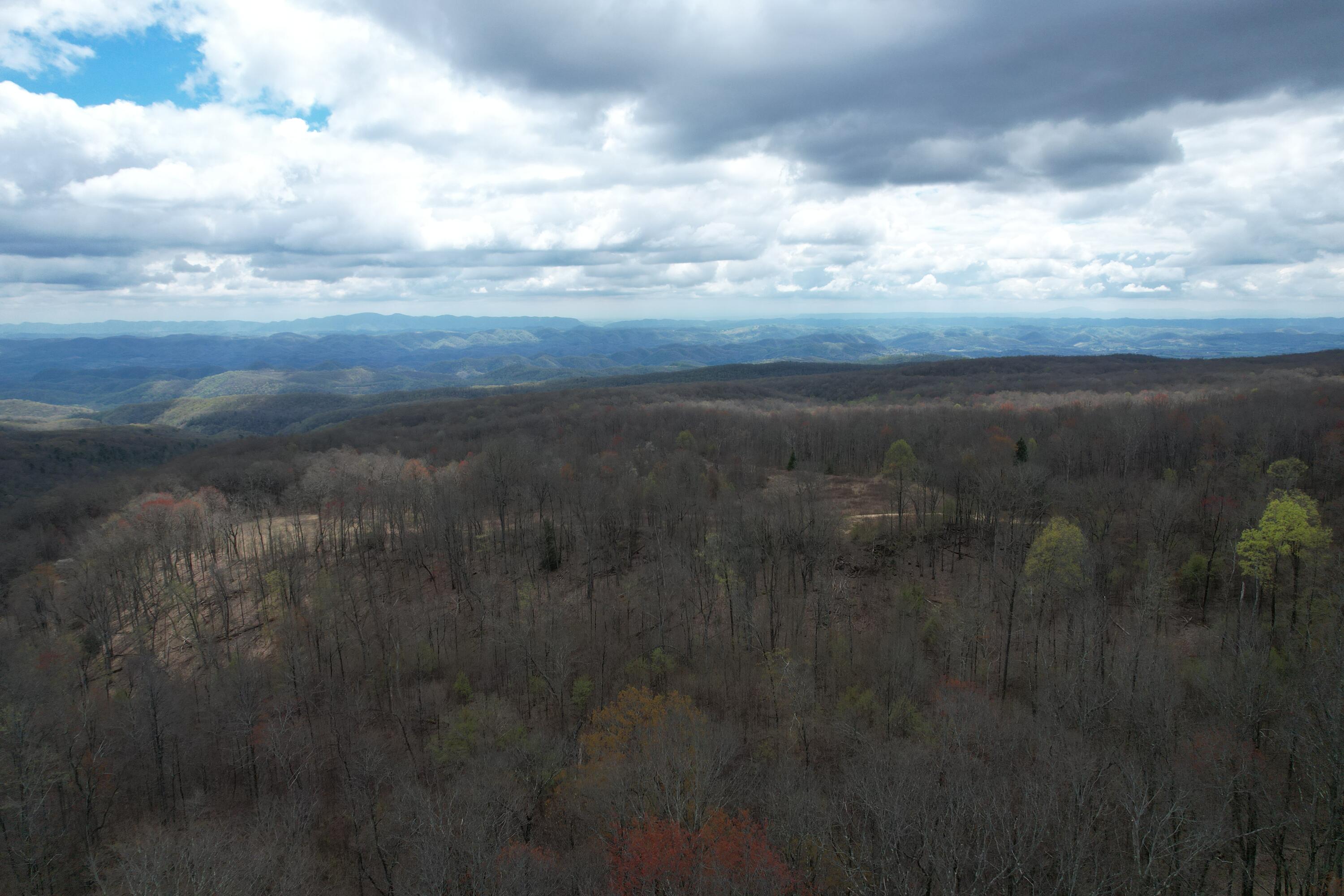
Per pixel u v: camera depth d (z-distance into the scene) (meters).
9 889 52.81
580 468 124.81
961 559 93.62
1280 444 104.75
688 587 85.69
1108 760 47.12
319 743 68.44
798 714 64.31
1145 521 90.75
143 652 75.12
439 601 94.88
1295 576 70.81
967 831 41.31
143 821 59.75
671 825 42.28
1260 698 51.88
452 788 52.59
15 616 90.19
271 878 46.62
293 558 96.62
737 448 142.62
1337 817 39.41
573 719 69.56
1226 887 43.34
